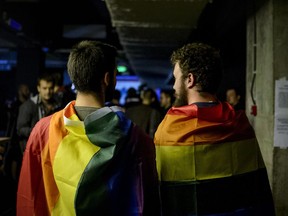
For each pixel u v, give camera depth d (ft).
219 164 4.50
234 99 15.55
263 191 4.73
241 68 24.52
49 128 4.01
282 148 8.73
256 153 4.76
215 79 4.70
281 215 8.71
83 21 28.30
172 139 4.52
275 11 8.73
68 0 27.66
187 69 4.67
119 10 14.10
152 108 14.30
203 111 4.54
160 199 4.46
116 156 3.72
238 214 4.50
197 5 12.96
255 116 10.22
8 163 11.38
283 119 8.71
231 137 4.57
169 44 23.21
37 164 4.00
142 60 35.60
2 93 17.16
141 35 19.88
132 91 18.17
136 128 3.99
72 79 4.17
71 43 28.35
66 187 3.71
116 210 3.72
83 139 3.81
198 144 4.47
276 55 8.73
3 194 11.26
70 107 4.13
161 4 12.92
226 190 4.49
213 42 21.83
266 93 9.23
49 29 28.04
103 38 28.35
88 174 3.65
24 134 10.68
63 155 3.78
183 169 4.47
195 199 4.41
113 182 3.71
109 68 4.25
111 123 3.82
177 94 4.91
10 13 21.09
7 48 29.50
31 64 28.48
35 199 3.95
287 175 8.71
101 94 4.22
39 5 26.02
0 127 15.90
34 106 10.99
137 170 3.83
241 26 17.29
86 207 3.63
